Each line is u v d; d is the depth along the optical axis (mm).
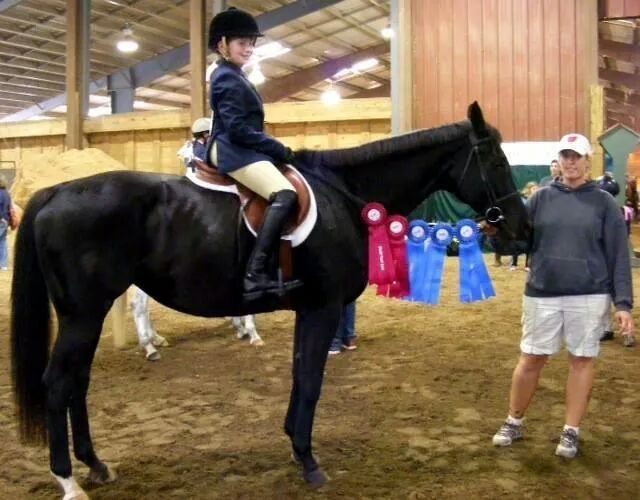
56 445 3125
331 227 3344
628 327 3506
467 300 3740
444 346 6328
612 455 3703
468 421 4262
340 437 3996
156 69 20109
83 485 3381
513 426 3865
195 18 14141
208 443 3943
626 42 19469
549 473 3475
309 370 3332
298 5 17422
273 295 3324
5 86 21922
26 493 3314
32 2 15969
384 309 8359
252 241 3264
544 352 3678
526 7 12898
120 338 6316
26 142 16797
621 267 3529
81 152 12117
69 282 3160
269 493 3270
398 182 3639
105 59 19828
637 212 26219
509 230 3600
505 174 3605
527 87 12969
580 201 3574
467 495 3223
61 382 3141
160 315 8047
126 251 3246
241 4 17203
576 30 12719
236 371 5520
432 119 13375
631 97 28125
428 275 3754
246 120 3223
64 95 23203
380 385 5059
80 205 3197
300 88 23266
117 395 4875
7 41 18188
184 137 14914
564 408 4473
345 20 19141
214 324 7480
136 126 15148
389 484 3348
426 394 4832
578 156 3549
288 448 3854
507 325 7262
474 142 3586
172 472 3533
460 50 13188
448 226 3768
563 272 3553
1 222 13180
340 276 3357
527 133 13000
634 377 5188
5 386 5125
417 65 13391
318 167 3525
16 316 3268
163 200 3312
